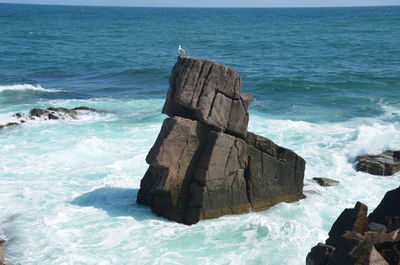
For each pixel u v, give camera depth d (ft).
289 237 49.39
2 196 58.90
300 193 58.85
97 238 49.55
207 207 53.21
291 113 104.53
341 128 89.86
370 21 500.74
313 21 533.14
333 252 32.73
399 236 33.22
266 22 526.16
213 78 53.42
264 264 45.06
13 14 651.25
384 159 71.26
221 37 308.81
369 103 113.19
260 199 56.03
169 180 52.60
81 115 98.27
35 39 269.03
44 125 89.66
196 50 229.86
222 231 51.08
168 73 155.53
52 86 134.51
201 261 45.47
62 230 50.90
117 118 96.68
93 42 264.11
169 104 54.95
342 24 453.99
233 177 54.34
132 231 51.01
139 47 241.76
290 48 237.86
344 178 66.44
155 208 55.21
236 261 45.50
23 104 109.19
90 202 57.72
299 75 153.17
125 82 142.51
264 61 190.90
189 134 53.01
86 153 73.05
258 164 55.62
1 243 48.37
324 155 74.49
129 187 61.98
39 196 58.95
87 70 163.53
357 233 33.04
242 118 54.34
